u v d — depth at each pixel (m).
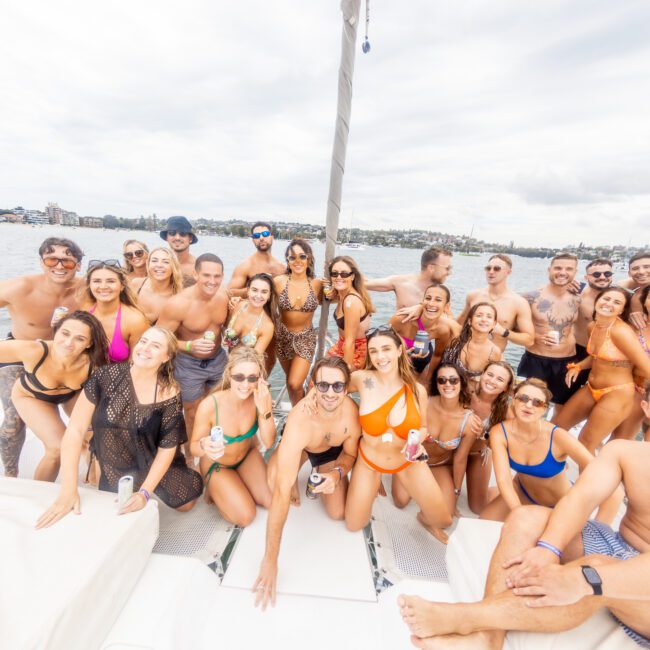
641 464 1.92
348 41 3.18
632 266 4.38
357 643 1.92
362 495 2.64
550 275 4.21
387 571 2.38
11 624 1.42
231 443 2.70
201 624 1.94
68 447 2.32
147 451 2.55
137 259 5.09
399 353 2.56
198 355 3.76
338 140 3.49
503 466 2.60
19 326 3.50
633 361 3.26
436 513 2.63
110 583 1.79
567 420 3.88
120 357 3.20
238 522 2.67
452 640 1.65
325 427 2.64
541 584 1.65
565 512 1.90
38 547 1.79
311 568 2.37
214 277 3.57
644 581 1.57
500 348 4.24
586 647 1.58
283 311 4.11
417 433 2.39
